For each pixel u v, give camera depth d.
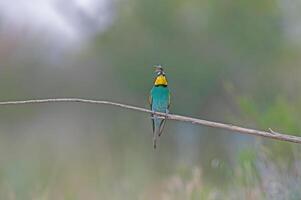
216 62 26.86
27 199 10.48
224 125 5.66
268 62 25.64
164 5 27.89
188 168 11.07
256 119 10.23
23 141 18.22
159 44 28.08
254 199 8.74
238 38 26.48
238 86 25.58
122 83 29.08
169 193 10.03
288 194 8.43
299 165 8.68
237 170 9.37
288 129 9.88
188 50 27.52
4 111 27.59
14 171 11.67
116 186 11.59
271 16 26.22
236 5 26.56
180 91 27.56
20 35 29.47
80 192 11.75
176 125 20.30
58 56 30.67
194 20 27.61
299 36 25.98
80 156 15.31
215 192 9.66
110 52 29.25
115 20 29.12
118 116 24.67
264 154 8.91
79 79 30.23
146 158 14.51
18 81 28.94
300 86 13.16
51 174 11.95
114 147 16.00
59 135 19.83
